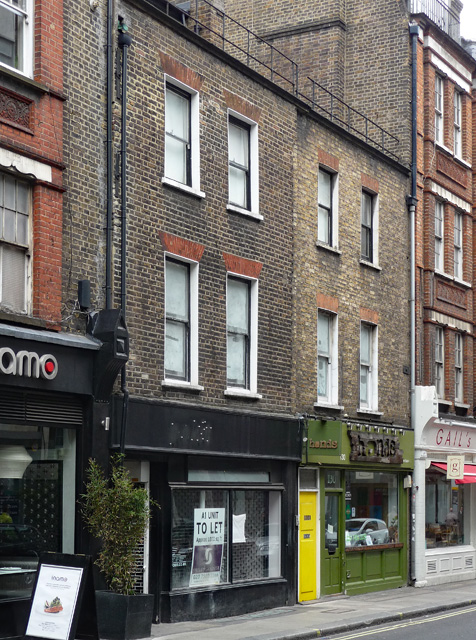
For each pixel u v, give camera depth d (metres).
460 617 18.80
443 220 27.94
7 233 13.38
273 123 19.70
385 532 23.89
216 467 17.52
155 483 16.38
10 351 12.82
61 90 14.27
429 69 26.97
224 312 17.86
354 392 22.53
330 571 21.23
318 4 26.77
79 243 14.55
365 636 15.71
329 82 26.44
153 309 16.00
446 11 28.95
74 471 14.37
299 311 20.39
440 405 27.09
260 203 19.12
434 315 26.78
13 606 12.98
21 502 13.48
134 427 15.23
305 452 19.94
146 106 16.09
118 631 13.69
